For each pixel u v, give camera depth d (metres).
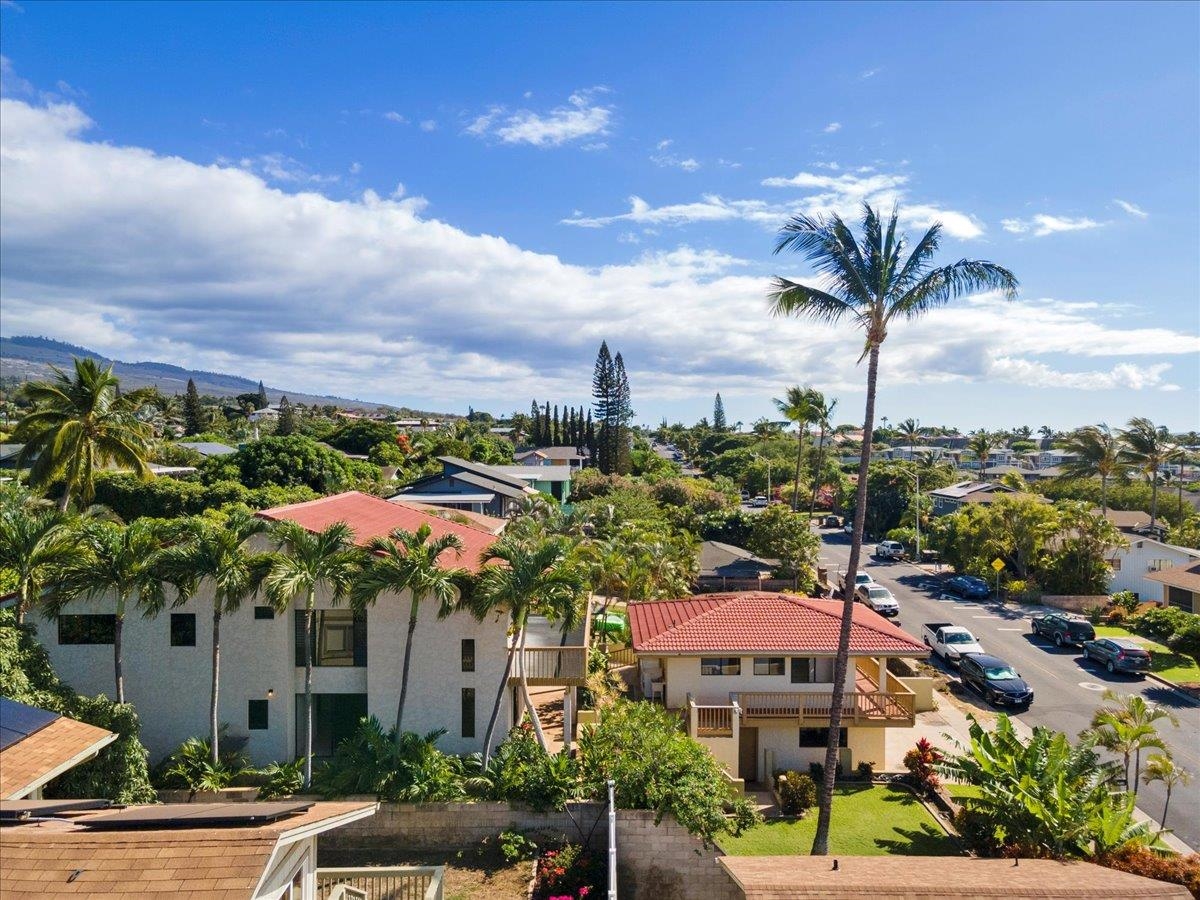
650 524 57.28
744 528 60.12
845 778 25.70
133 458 39.78
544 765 22.17
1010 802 19.14
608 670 33.75
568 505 70.38
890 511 83.00
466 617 24.28
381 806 21.73
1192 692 32.94
